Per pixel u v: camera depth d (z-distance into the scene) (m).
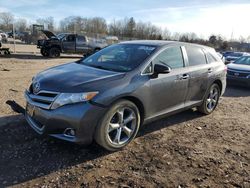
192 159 4.10
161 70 4.39
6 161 3.71
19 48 28.16
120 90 3.96
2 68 11.84
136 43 5.25
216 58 6.47
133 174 3.59
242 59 12.13
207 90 6.00
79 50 21.06
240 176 3.72
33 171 3.54
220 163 4.04
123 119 4.14
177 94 5.09
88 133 3.73
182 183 3.46
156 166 3.83
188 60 5.45
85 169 3.65
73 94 3.67
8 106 5.86
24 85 8.21
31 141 4.30
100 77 4.03
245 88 10.84
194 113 6.38
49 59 18.70
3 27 76.75
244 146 4.72
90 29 74.00
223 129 5.50
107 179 3.45
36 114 3.92
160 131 5.12
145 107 4.43
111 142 4.02
